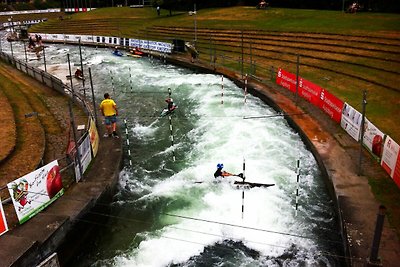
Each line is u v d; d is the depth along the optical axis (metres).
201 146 19.23
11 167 15.43
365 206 12.35
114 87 31.73
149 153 18.86
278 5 66.00
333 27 40.50
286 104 23.03
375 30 36.28
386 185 13.61
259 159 17.48
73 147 15.37
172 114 24.25
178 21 60.84
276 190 14.97
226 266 11.34
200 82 31.41
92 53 49.69
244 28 47.56
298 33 40.75
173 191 15.15
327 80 27.33
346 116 18.44
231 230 12.75
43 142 18.16
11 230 11.00
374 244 7.81
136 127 22.44
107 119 18.19
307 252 11.79
